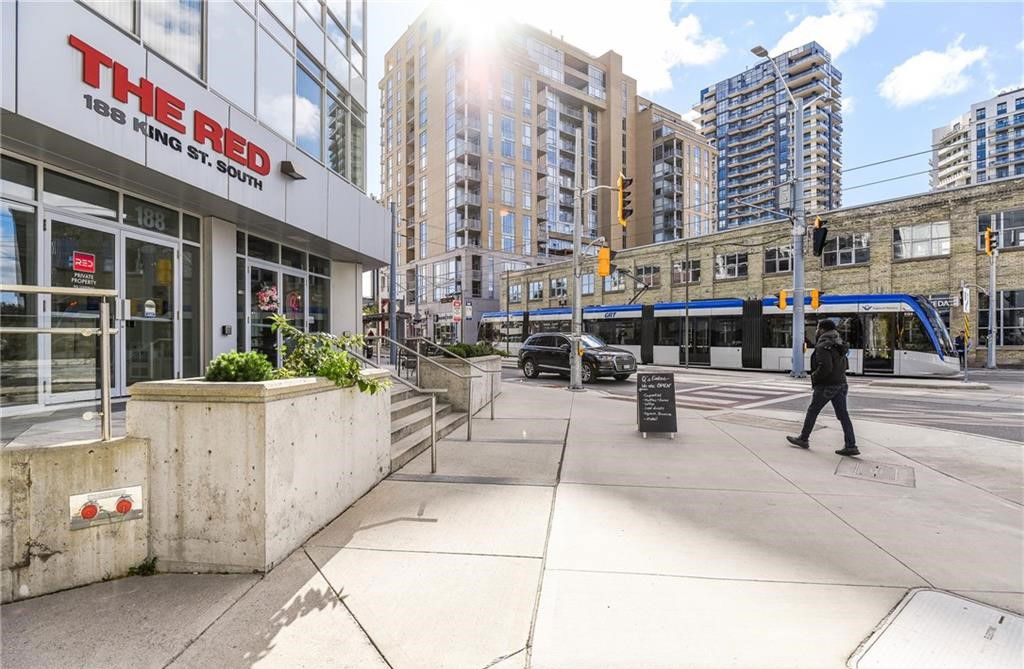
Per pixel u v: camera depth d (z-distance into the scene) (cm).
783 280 3178
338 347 489
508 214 6375
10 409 397
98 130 644
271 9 1023
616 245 7519
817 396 698
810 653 260
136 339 824
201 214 962
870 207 2855
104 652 258
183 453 350
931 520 445
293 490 377
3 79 542
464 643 268
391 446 642
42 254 677
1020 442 776
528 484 542
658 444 746
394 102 7738
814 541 399
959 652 262
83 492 332
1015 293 2505
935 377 1947
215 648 262
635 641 269
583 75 7256
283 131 1062
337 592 319
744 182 13038
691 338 2495
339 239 1273
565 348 1859
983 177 13750
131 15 701
